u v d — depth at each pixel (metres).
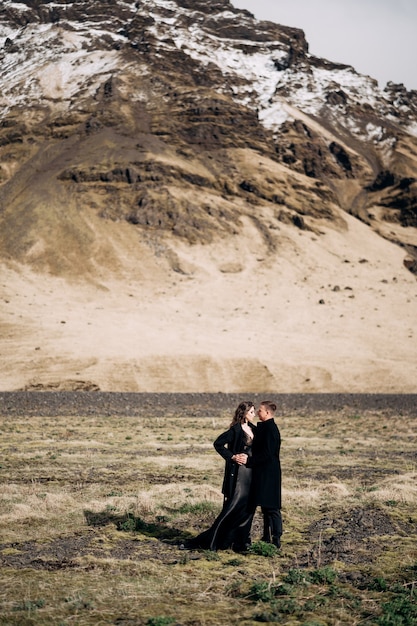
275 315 123.19
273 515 11.04
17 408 47.09
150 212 167.75
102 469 20.22
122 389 79.19
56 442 28.33
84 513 13.56
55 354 90.38
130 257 151.88
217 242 164.00
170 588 9.03
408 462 23.48
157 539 11.73
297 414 47.78
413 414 47.00
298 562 10.40
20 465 20.89
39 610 8.09
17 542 11.37
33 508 13.95
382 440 32.19
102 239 156.88
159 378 83.50
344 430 37.31
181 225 165.75
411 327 116.38
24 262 146.12
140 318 117.94
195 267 151.25
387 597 8.80
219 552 10.83
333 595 8.84
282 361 91.88
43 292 132.50
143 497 14.88
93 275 143.25
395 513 13.62
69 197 174.25
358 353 98.88
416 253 193.25
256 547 10.85
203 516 13.48
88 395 56.84
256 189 195.88
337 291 142.38
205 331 110.00
